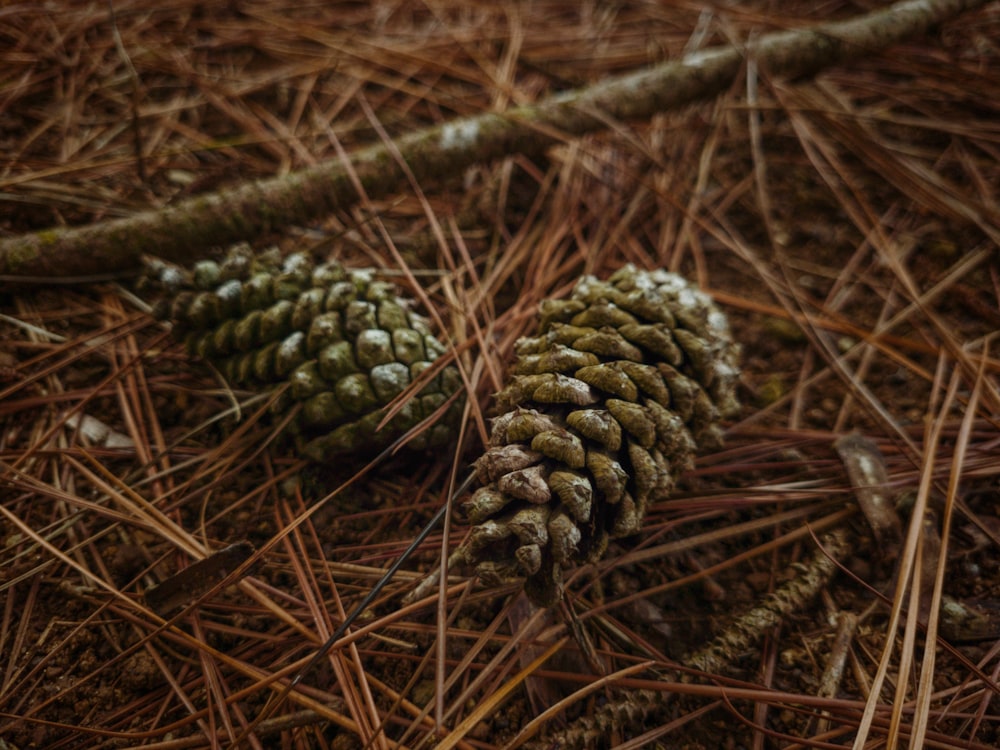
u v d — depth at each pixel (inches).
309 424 8.7
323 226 11.8
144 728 7.6
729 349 9.0
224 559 7.9
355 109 13.7
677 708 7.8
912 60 13.8
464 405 9.0
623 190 12.5
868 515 8.9
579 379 7.9
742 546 9.0
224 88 13.4
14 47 13.1
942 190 11.9
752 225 12.4
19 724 7.6
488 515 7.0
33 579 8.4
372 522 9.0
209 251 11.1
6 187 11.2
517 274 11.4
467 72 13.8
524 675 7.6
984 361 9.5
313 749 7.5
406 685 7.8
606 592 8.6
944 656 8.1
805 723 7.7
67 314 10.5
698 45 14.0
